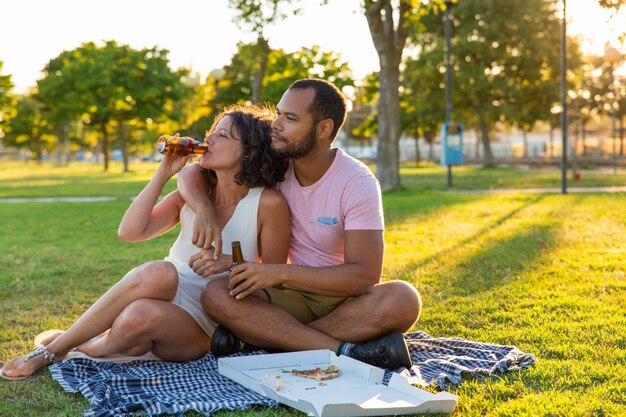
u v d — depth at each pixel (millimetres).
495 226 10422
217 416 2920
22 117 66562
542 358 3775
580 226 10188
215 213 3771
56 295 6039
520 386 3244
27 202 18188
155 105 47312
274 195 3736
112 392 3131
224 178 3738
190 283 3734
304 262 3805
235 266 3508
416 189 19719
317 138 3586
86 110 45781
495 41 40875
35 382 3461
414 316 3600
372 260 3602
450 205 14203
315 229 3729
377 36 18656
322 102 3533
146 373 3463
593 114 58500
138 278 3559
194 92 47375
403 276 6551
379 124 19328
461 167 45531
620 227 9945
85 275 7074
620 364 3588
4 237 10727
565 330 4391
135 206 3705
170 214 3879
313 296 3729
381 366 3488
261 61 21266
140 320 3514
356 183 3625
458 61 41312
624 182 21766
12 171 52781
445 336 4395
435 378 3318
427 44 42344
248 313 3580
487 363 3553
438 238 9250
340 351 3555
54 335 3846
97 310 3600
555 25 40562
